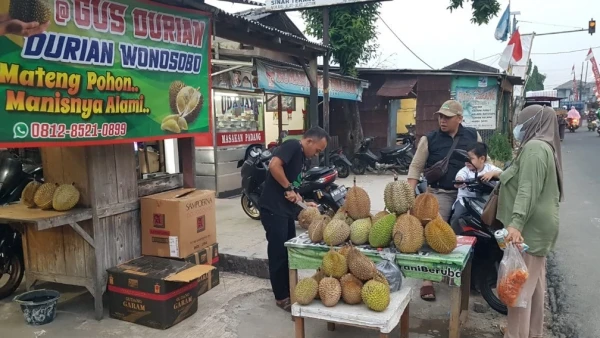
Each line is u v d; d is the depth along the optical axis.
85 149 3.73
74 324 3.78
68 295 4.41
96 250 3.80
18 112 2.96
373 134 13.69
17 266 4.39
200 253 4.23
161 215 4.09
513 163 3.05
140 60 3.75
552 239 2.93
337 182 10.81
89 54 3.34
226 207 7.98
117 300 3.81
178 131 4.20
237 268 5.00
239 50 8.53
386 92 12.73
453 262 2.86
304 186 6.35
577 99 61.53
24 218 3.43
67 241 3.91
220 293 4.45
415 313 3.94
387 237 3.10
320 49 7.72
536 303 3.13
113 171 3.96
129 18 3.62
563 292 4.47
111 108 3.54
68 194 3.67
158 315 3.65
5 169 4.32
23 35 2.94
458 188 4.16
